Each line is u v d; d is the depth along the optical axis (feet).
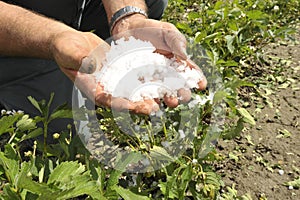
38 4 2.98
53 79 3.01
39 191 1.80
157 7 3.55
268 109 3.72
